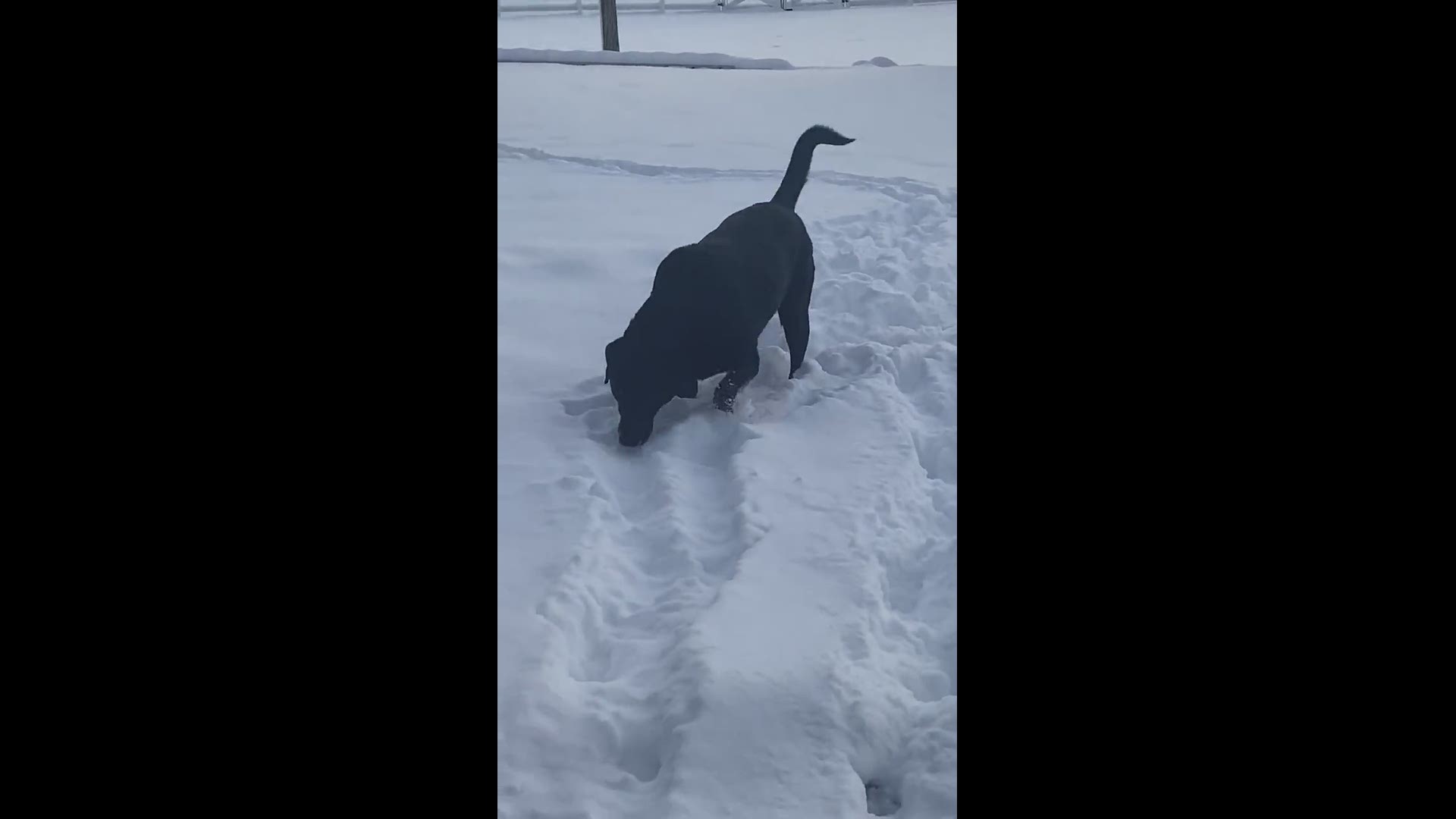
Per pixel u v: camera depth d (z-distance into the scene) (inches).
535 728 102.5
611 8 681.0
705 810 93.6
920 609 126.0
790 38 812.0
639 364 162.2
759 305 167.3
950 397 179.5
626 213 300.5
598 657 117.0
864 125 440.1
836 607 119.9
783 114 464.8
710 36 827.4
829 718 102.7
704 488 152.4
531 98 488.4
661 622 120.3
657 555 135.4
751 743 100.0
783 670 108.0
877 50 742.5
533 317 217.3
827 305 229.1
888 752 103.4
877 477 150.6
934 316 218.7
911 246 272.1
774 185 342.6
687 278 162.1
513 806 94.7
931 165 370.0
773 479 150.3
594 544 133.4
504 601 119.5
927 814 96.6
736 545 135.5
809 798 95.1
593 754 101.0
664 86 526.0
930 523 144.4
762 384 187.6
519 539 133.3
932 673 114.1
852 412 172.2
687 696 105.1
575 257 252.8
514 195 323.0
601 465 158.1
